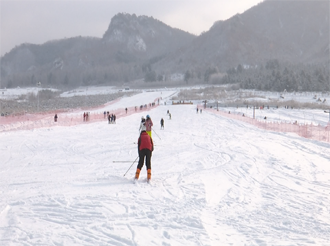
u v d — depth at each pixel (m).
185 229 5.06
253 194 7.62
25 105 92.94
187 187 8.05
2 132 23.94
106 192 7.26
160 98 127.19
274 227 5.26
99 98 136.00
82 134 23.86
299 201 7.01
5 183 8.22
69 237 4.59
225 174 10.02
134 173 9.78
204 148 16.62
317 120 56.59
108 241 4.50
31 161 12.08
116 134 24.17
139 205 6.29
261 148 16.81
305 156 14.28
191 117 54.00
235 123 39.84
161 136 23.38
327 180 9.34
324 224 5.43
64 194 7.01
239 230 5.09
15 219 5.32
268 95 138.75
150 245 4.40
